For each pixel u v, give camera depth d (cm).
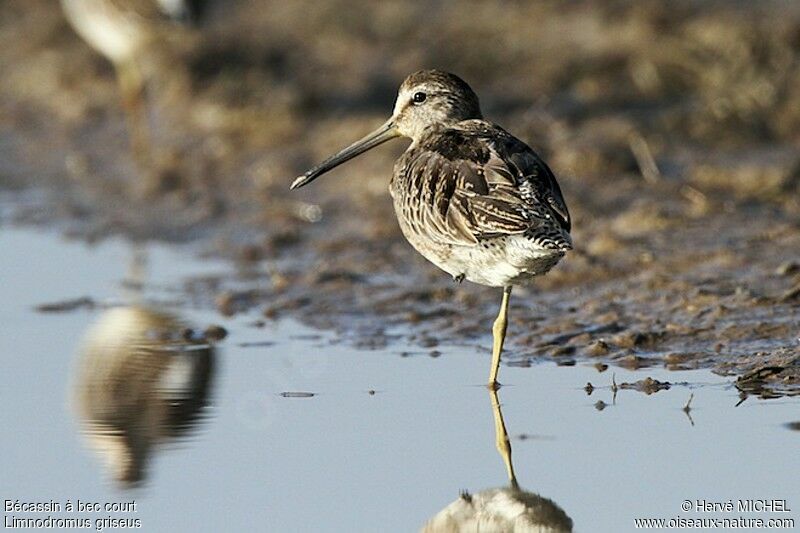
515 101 2041
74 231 1811
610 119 1945
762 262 1462
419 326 1405
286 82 2175
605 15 2228
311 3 2450
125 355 1359
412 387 1241
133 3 2061
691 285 1405
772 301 1333
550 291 1459
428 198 1164
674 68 2052
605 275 1476
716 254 1493
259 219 1791
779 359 1198
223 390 1255
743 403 1148
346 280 1543
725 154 1833
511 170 1117
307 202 1825
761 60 2011
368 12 2403
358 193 1833
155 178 1956
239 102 2117
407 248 1641
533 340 1331
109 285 1594
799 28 2045
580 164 1802
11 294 1567
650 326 1323
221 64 2234
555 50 2175
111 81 2364
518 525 995
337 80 2177
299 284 1548
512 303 1435
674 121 1919
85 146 2155
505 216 1084
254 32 2344
